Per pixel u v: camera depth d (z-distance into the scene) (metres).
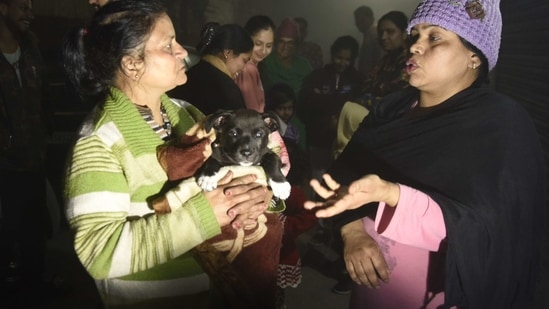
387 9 13.69
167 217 1.78
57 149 5.91
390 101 2.47
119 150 1.83
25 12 4.27
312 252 5.41
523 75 4.29
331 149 5.94
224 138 2.05
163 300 1.95
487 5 2.08
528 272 2.10
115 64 1.91
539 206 2.11
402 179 2.18
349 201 1.82
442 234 1.95
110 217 1.77
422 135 2.18
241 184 1.89
